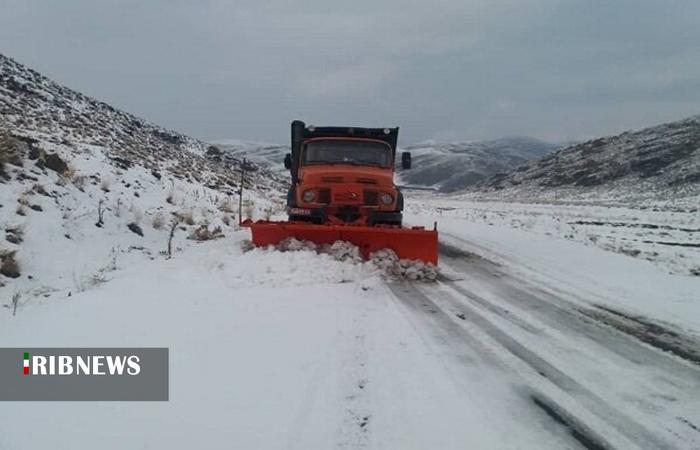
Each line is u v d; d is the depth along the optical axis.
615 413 3.82
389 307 6.45
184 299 6.43
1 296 7.18
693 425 3.67
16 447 3.18
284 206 21.58
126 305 6.07
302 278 7.56
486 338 5.40
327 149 11.73
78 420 3.52
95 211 11.26
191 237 12.17
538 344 5.28
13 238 8.68
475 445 3.32
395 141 11.90
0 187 10.08
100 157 16.92
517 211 29.28
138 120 37.75
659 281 8.35
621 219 23.05
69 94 32.94
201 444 3.23
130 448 3.17
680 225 20.28
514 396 4.05
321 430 3.45
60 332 5.17
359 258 8.46
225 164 36.84
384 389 4.08
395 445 3.30
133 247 10.44
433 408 3.79
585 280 8.41
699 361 4.92
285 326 5.49
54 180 11.68
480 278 8.51
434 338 5.33
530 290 7.68
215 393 3.92
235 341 5.00
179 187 17.70
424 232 8.67
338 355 4.73
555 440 3.42
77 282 8.03
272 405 3.75
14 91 26.39
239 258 8.30
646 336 5.62
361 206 9.98
